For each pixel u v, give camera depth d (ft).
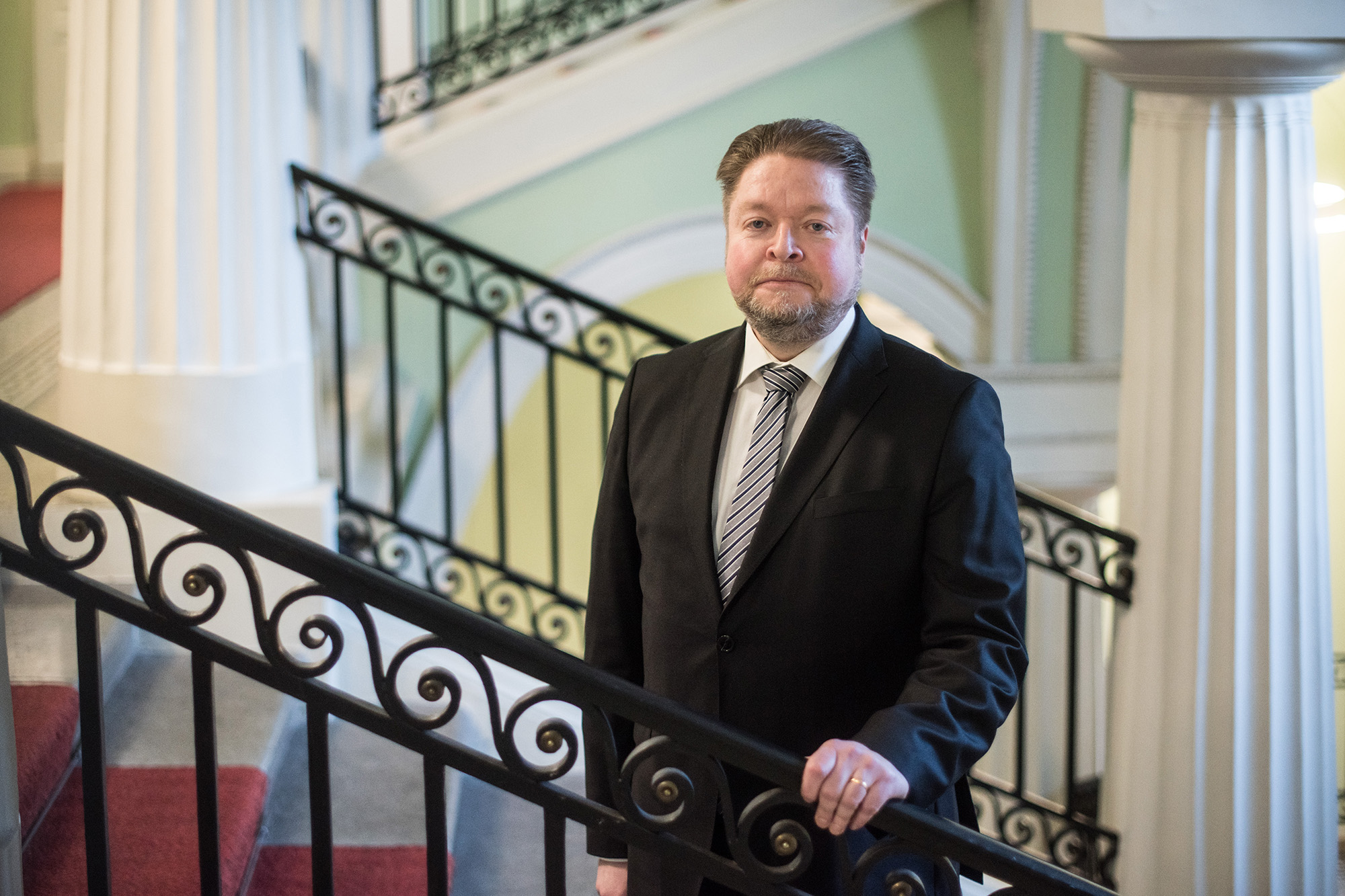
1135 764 12.46
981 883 6.48
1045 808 13.98
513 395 21.08
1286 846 12.25
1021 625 5.69
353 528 13.52
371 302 20.06
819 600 5.75
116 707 10.08
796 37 21.02
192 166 10.95
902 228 22.84
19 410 5.82
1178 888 12.33
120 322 11.03
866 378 5.93
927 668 5.49
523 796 5.83
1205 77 11.07
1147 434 12.17
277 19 11.54
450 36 21.74
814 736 5.86
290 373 11.80
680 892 6.03
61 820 8.08
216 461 11.27
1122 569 12.67
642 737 6.18
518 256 20.77
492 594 27.73
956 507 5.62
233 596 11.47
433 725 5.83
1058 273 23.49
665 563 6.09
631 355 13.51
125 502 5.83
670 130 20.97
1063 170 22.72
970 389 5.88
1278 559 11.97
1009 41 21.45
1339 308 16.70
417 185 19.77
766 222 5.72
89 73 10.86
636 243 21.16
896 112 22.18
